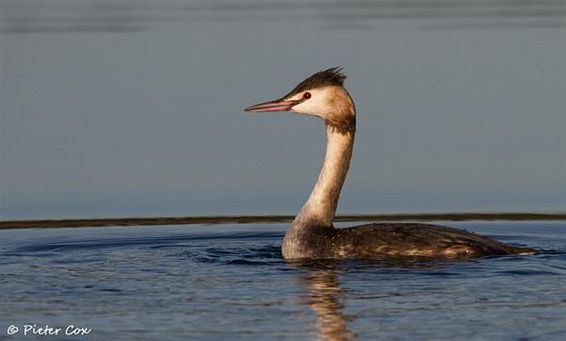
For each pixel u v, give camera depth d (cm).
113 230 1736
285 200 1898
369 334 1163
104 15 3008
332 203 1559
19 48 2620
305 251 1516
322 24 2819
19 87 2358
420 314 1227
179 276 1412
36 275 1423
